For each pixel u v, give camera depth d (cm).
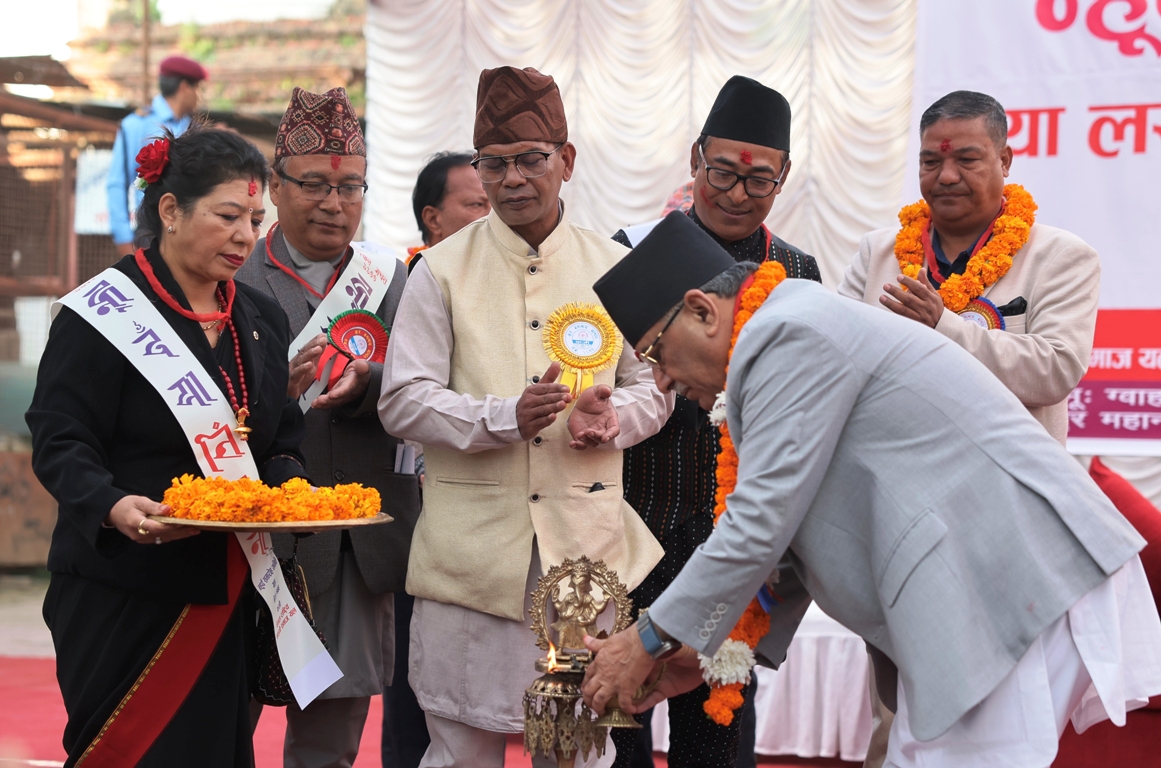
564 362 262
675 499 288
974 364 205
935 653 188
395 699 364
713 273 216
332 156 295
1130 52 459
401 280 316
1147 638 203
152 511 208
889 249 325
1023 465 197
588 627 230
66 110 845
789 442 193
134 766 223
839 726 410
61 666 233
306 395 291
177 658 226
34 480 794
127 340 226
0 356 803
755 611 224
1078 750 371
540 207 266
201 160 227
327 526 211
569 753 221
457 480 263
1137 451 455
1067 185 467
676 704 291
